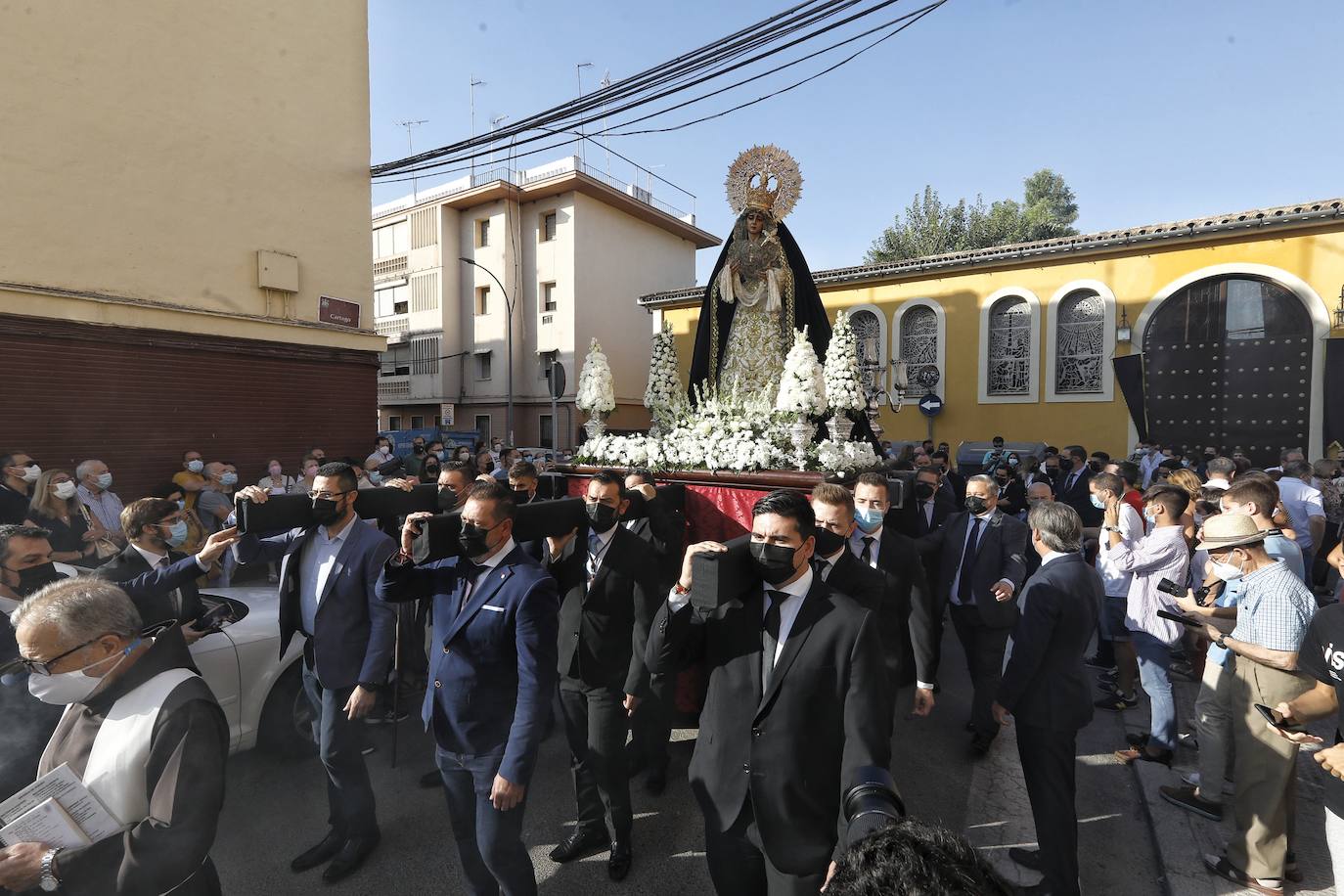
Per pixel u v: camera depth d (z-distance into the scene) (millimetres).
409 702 4305
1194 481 5797
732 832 2191
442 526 2520
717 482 4871
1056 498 9516
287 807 3621
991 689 4336
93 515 6191
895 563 3691
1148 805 3627
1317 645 2330
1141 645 4164
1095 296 14727
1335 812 2203
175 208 8789
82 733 1840
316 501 3074
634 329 26375
